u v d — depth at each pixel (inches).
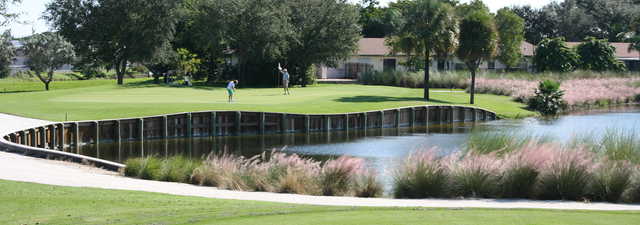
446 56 1813.5
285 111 1449.3
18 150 830.5
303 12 2399.1
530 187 580.1
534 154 593.0
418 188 589.9
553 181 572.4
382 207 461.7
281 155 675.4
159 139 1286.9
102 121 1226.0
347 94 1899.6
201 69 2642.7
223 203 478.6
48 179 595.5
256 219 392.5
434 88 2332.7
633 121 1523.1
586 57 2930.6
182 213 420.8
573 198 565.6
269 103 1571.1
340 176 619.8
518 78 2301.9
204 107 1413.6
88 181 605.9
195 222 386.6
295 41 2353.6
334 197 563.8
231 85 1577.3
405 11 1771.7
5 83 3117.6
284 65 2420.0
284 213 419.2
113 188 555.8
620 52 3336.6
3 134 950.4
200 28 2322.8
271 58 2333.9
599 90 2133.4
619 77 2488.9
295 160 665.0
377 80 2513.5
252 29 2244.1
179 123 1317.7
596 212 433.4
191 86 2204.7
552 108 1792.6
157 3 2559.1
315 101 1652.3
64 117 1259.8
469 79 2277.3
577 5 4468.5
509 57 2459.4
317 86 2373.3
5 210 428.5
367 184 612.7
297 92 1984.5
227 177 648.4
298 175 624.7
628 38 3540.8
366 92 2003.0
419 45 1759.4
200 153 1096.2
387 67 2659.9
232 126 1374.3
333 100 1690.5
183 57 2551.7
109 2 2546.8
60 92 1850.4
